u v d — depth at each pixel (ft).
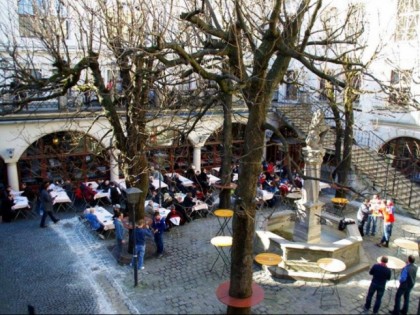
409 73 46.47
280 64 30.76
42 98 34.91
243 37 41.68
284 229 46.78
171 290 35.94
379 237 49.01
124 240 46.70
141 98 39.63
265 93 29.96
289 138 75.72
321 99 73.31
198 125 68.49
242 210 29.55
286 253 38.45
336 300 34.27
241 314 30.58
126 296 34.91
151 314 32.22
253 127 29.68
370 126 68.95
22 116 56.54
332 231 45.52
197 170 71.72
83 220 53.36
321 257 37.63
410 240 43.16
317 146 39.93
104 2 37.42
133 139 38.81
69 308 33.06
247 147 29.89
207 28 32.68
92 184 61.05
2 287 36.37
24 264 41.04
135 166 40.81
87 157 64.75
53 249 44.78
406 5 61.77
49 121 58.85
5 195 52.70
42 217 51.47
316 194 40.88
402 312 32.30
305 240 41.09
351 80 47.26
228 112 42.24
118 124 39.75
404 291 31.73
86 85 40.65
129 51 31.86
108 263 41.37
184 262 41.39
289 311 32.60
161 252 42.91
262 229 42.93
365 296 35.01
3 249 44.60
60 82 35.86
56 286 36.68
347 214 56.95
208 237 48.03
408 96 40.70
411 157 64.54
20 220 53.93
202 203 54.08
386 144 68.59
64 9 49.39
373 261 42.09
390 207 45.24
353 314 32.37
